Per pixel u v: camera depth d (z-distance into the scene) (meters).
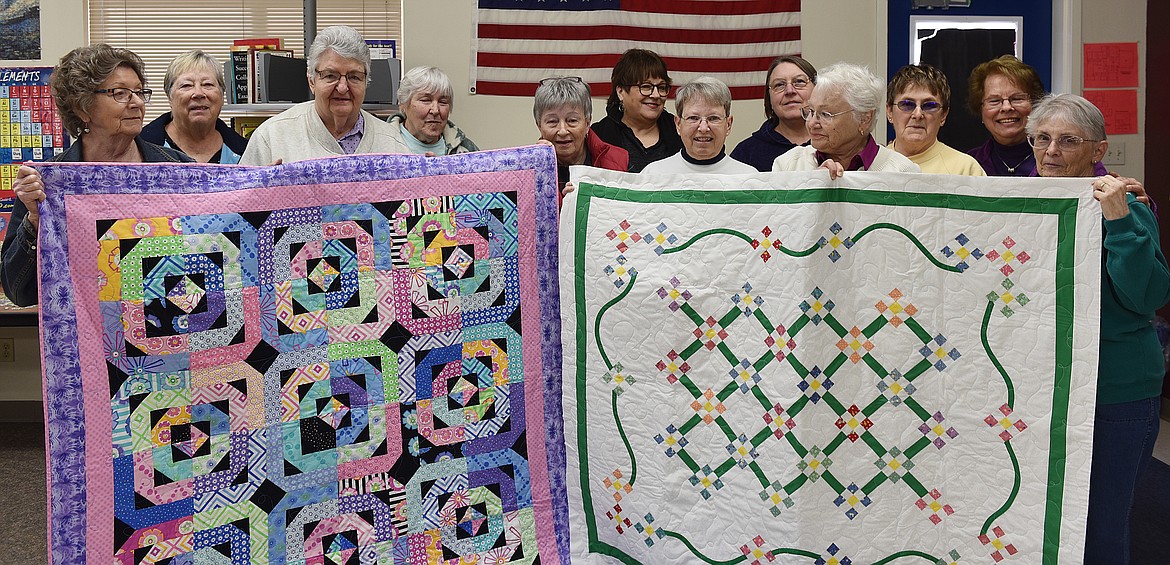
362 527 2.01
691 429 2.14
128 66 2.05
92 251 1.83
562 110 2.68
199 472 1.89
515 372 2.16
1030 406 1.96
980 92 2.85
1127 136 4.25
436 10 4.05
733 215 2.10
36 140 4.20
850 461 2.02
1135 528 2.94
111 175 1.85
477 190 2.13
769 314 2.06
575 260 2.23
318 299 1.99
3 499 3.32
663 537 2.17
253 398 1.93
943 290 2.00
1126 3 4.18
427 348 2.07
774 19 4.13
